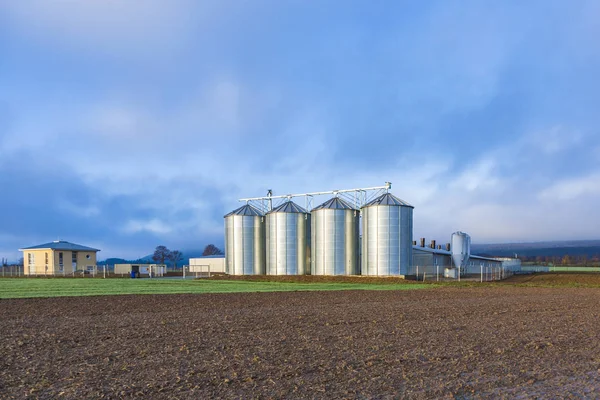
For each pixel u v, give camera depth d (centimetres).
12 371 1033
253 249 6231
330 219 5609
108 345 1311
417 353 1216
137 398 855
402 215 5291
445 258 6575
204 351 1231
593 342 1381
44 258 7481
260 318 1880
